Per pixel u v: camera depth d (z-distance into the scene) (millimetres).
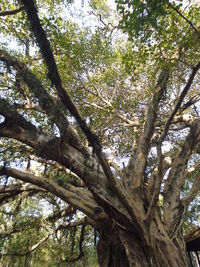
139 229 7309
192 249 9250
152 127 9242
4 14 7578
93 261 14641
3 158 10328
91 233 14109
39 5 9867
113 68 11547
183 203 8992
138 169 8750
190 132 9781
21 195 11195
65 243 13086
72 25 10641
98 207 8102
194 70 6539
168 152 12641
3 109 7395
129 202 7613
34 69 10320
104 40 10969
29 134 7754
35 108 9000
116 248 8438
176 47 8180
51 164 10117
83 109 11430
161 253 7352
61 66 10359
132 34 6648
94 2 10125
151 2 6043
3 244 12055
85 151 8117
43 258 13156
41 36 5430
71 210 11320
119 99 11305
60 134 7695
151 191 8734
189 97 12242
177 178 9406
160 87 9156
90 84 11609
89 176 7844
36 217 12266
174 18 7559
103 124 11258
